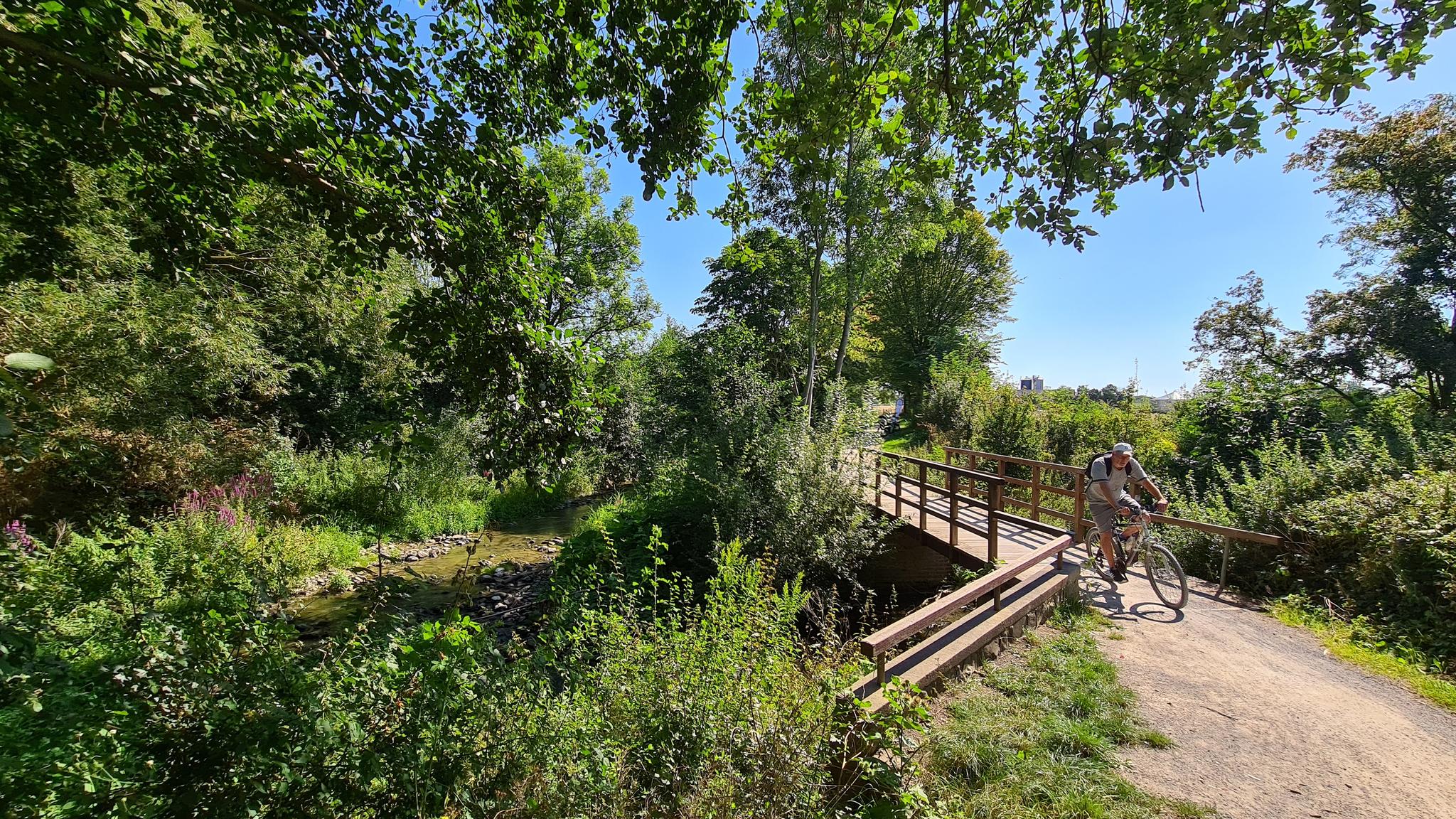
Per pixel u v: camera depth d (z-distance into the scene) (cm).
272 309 1197
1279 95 227
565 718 279
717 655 333
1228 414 1285
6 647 190
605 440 1986
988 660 479
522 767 242
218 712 193
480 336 377
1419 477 667
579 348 425
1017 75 291
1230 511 827
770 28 327
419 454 383
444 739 231
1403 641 537
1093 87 261
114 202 605
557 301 446
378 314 1255
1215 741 376
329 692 221
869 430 1000
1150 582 654
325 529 1143
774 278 2341
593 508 1681
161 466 912
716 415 1190
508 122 402
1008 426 1502
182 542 690
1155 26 250
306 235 934
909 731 368
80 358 798
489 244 376
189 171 313
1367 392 1634
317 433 1688
